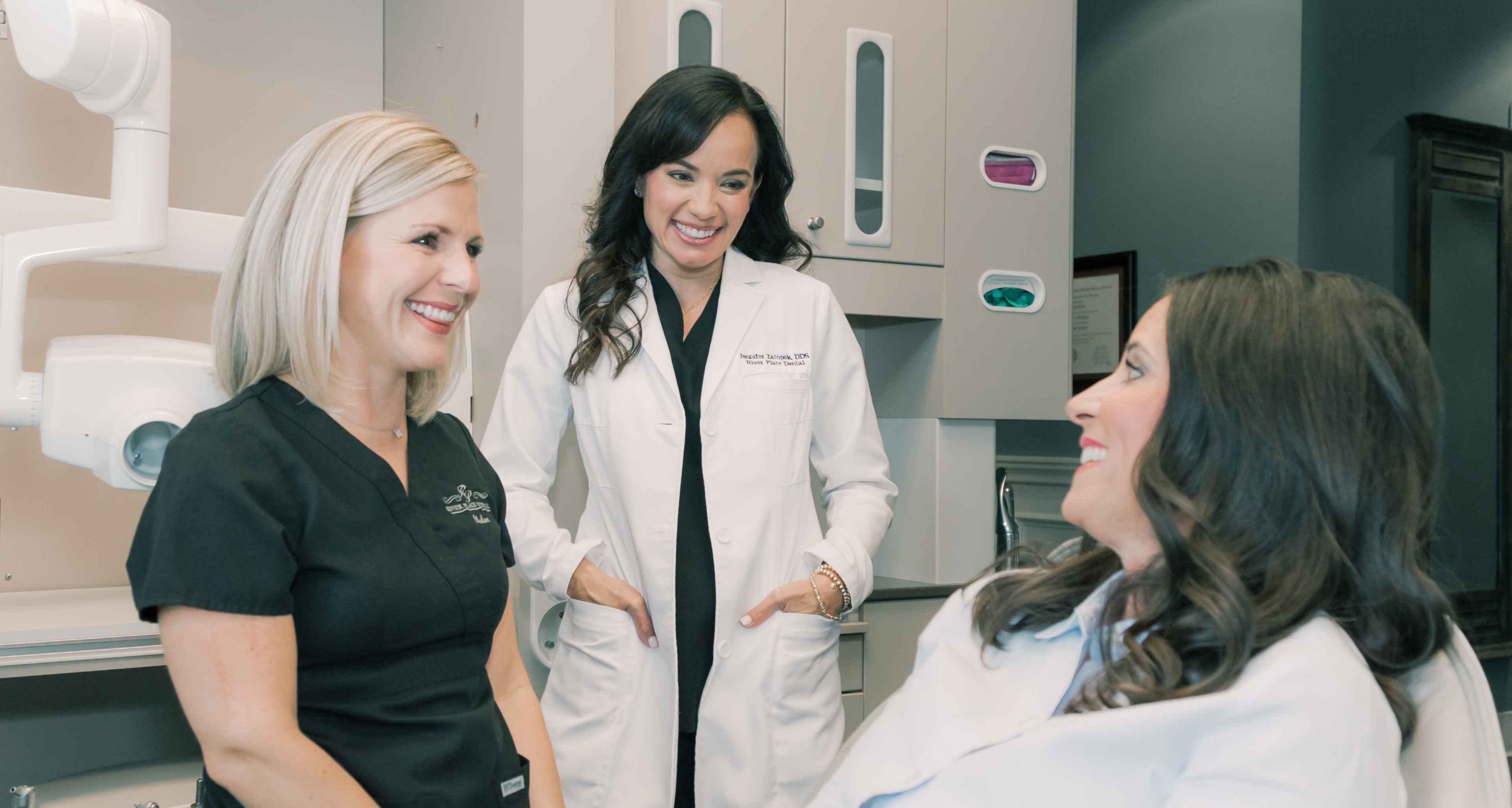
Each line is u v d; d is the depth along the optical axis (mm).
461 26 2146
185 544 887
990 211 2508
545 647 1900
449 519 1094
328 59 2402
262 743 886
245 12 2270
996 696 906
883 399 2629
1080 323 4160
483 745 1068
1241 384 767
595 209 1705
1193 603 768
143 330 2020
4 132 1984
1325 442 751
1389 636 765
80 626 1407
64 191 2047
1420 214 3777
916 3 2383
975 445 2539
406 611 999
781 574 1614
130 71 1259
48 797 1428
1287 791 680
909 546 2549
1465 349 3951
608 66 1975
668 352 1626
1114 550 897
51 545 2000
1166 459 794
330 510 970
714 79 1550
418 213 1017
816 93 2254
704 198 1540
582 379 1644
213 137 2230
